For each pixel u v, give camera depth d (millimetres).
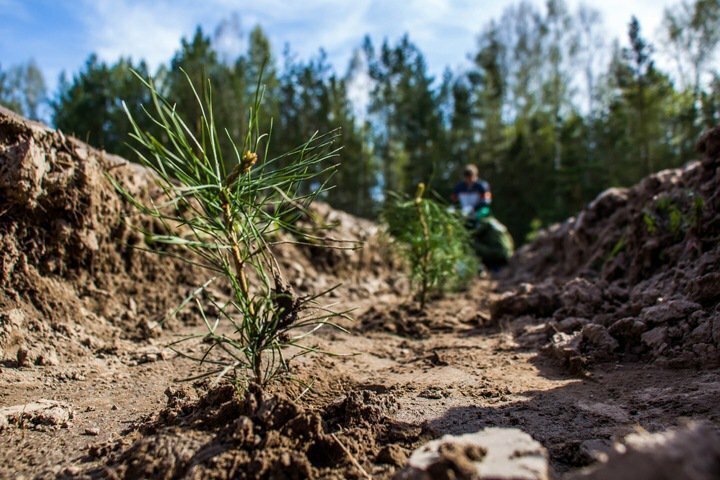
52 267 3518
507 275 8539
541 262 7766
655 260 4133
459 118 36156
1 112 3334
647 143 30516
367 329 4250
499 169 32375
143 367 3023
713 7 29859
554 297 4270
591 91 40125
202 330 3973
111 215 3996
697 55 30797
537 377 2807
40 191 3340
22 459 1883
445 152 33812
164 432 1858
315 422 1817
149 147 1866
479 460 1383
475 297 6043
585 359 2852
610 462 1191
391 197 5262
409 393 2553
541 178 30359
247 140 2016
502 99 40531
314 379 2621
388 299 6062
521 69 42062
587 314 3775
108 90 33094
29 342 3049
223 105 33125
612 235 5504
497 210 31000
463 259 5527
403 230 4988
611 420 2104
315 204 7707
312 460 1772
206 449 1723
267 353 3070
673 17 31141
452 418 2191
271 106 37219
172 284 4473
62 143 3611
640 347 2953
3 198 3217
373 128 41281
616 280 4516
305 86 38625
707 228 3664
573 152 29000
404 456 1812
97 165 3861
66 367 2922
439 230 4984
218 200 2047
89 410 2371
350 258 7102
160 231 4504
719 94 28562
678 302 2994
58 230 3525
